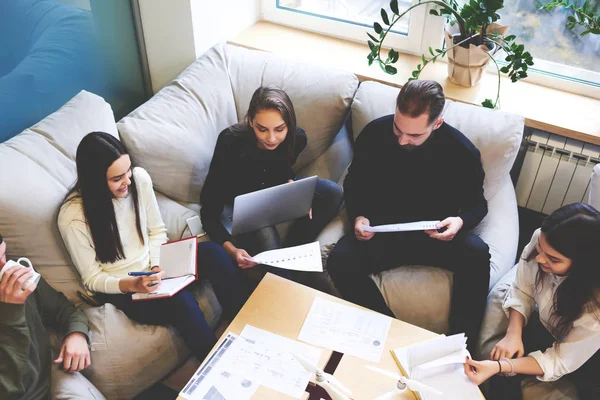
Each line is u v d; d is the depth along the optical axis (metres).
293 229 2.31
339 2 2.86
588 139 2.34
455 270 2.10
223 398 1.55
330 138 2.45
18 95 2.17
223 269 2.01
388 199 2.18
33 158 1.95
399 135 1.94
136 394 1.98
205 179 2.26
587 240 1.58
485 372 1.64
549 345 1.83
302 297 1.84
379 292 2.08
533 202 2.68
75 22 2.32
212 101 2.42
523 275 1.88
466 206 2.13
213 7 2.67
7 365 1.60
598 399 1.71
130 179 1.93
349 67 2.70
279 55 2.69
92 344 1.88
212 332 1.95
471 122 2.23
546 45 2.60
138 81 2.80
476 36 2.43
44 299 1.83
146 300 1.94
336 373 1.62
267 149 2.09
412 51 2.80
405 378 1.52
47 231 1.90
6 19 2.03
